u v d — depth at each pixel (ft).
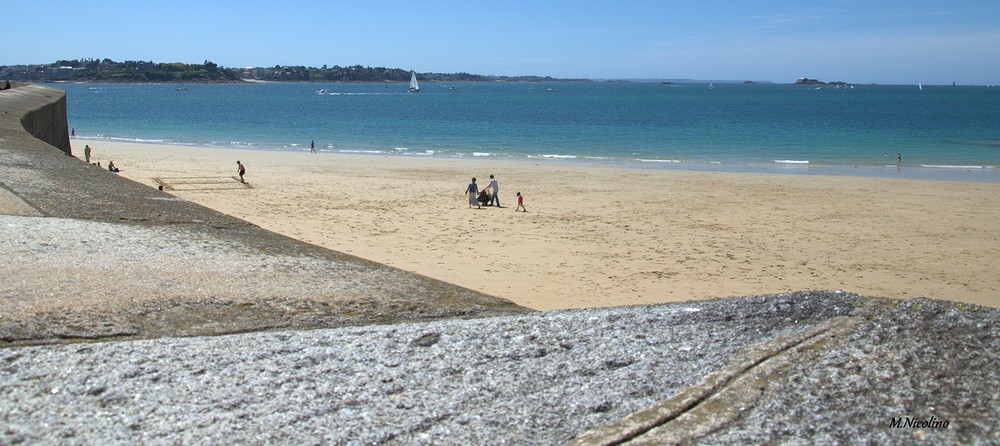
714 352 11.62
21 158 28.60
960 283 54.80
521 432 9.28
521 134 229.66
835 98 641.40
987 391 9.84
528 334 12.53
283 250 18.24
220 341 11.76
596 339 12.31
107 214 20.31
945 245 67.77
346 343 11.93
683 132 237.45
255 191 98.63
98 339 11.68
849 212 85.25
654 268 57.31
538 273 55.01
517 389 10.49
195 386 10.19
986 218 81.87
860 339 11.51
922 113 366.84
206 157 147.84
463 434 9.21
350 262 17.89
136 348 11.26
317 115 347.56
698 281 53.57
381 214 81.76
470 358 11.50
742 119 317.01
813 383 10.19
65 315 12.25
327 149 176.55
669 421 9.37
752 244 67.26
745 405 9.72
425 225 75.10
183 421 9.27
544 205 89.92
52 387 9.95
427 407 9.91
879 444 8.71
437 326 12.90
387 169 129.80
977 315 12.13
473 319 13.69
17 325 11.62
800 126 266.57
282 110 398.42
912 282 54.80
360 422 9.43
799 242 68.44
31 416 9.20
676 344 12.00
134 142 188.34
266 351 11.44
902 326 11.89
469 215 82.12
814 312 13.14
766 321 13.01
